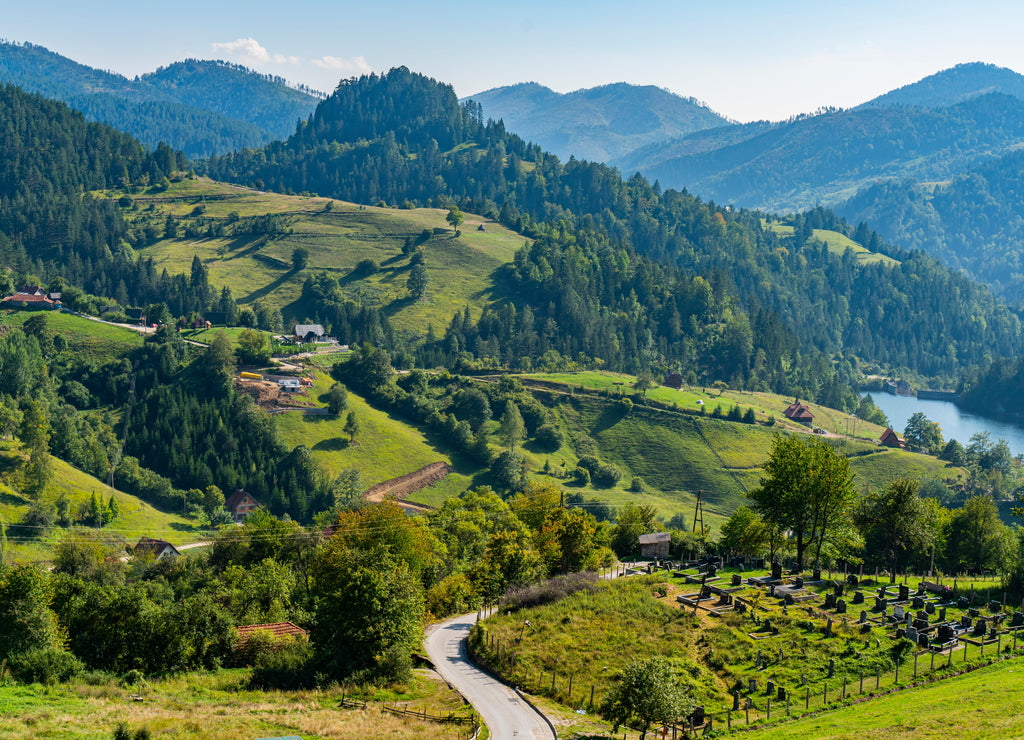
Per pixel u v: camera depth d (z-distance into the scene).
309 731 55.97
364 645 71.25
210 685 67.56
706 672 65.88
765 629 71.88
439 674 71.06
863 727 50.09
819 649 67.44
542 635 74.94
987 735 45.09
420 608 76.06
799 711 58.16
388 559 81.69
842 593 79.19
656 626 75.06
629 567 99.69
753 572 90.44
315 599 94.69
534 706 63.03
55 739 49.81
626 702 54.84
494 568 95.94
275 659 73.94
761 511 96.94
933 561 100.56
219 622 74.81
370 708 62.12
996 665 61.38
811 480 91.44
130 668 69.81
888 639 67.88
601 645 72.25
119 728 51.28
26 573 70.56
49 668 63.44
